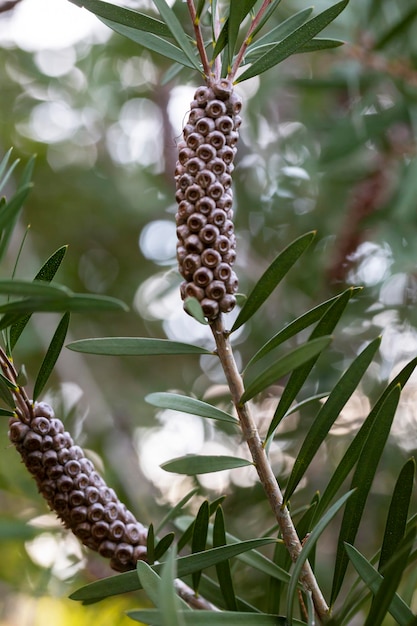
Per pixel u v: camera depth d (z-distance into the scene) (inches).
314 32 19.9
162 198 54.2
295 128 49.6
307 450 19.4
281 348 44.2
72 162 57.3
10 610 37.9
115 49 50.0
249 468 40.9
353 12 34.5
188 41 19.8
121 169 56.6
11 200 17.3
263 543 19.4
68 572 32.0
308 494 40.2
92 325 53.2
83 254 58.0
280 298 46.1
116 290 55.2
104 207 56.7
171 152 51.9
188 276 19.3
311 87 38.9
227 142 19.6
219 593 21.2
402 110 38.5
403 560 17.3
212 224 19.3
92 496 20.4
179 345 19.3
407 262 39.4
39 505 34.1
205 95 19.6
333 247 43.1
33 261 50.0
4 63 52.6
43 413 20.2
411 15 32.0
